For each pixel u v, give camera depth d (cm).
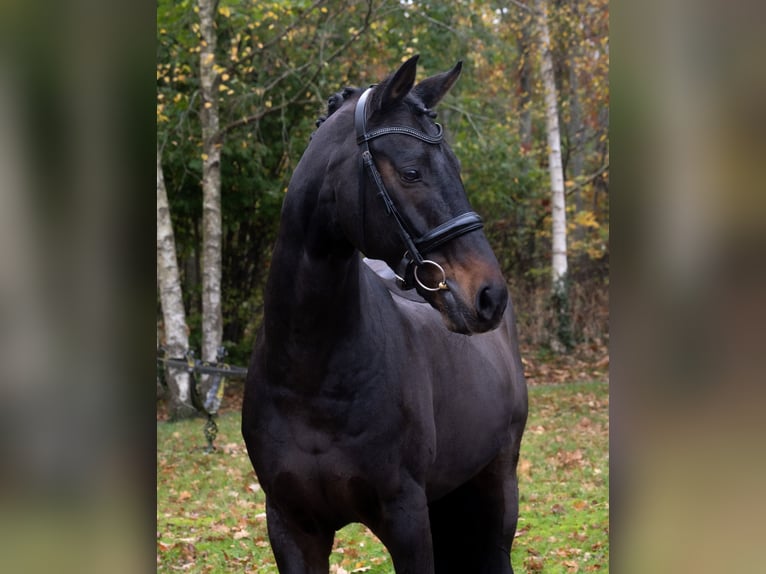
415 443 251
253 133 1194
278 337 245
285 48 1217
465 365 294
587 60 1559
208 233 1057
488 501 336
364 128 229
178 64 1120
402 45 1188
